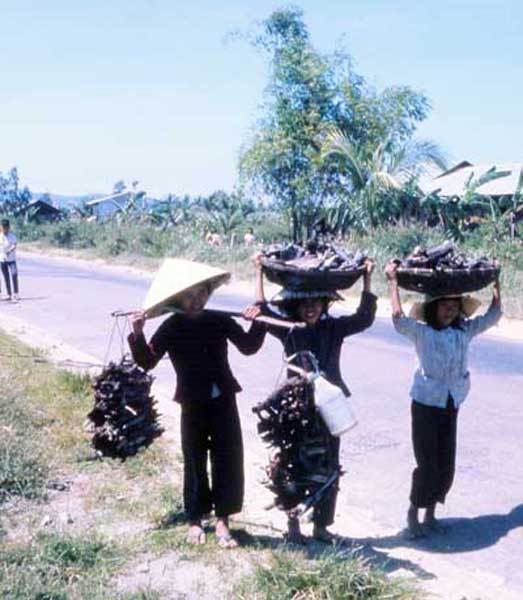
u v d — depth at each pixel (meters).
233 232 36.75
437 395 5.17
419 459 5.27
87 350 12.60
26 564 4.65
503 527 5.61
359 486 6.50
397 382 10.37
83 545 4.89
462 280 4.98
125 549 4.94
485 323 5.38
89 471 6.40
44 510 5.61
